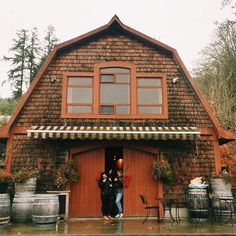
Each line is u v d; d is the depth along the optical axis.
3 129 13.87
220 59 34.09
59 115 14.46
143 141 14.37
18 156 13.88
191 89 15.11
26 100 14.42
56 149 14.07
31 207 12.29
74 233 9.78
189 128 13.80
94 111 14.59
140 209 13.95
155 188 14.14
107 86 15.11
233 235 9.63
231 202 12.49
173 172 13.94
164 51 15.62
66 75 14.93
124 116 14.59
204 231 10.09
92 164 14.29
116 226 11.23
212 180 13.30
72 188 13.95
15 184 12.55
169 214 13.48
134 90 14.91
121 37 15.70
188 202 12.62
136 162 14.41
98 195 13.99
